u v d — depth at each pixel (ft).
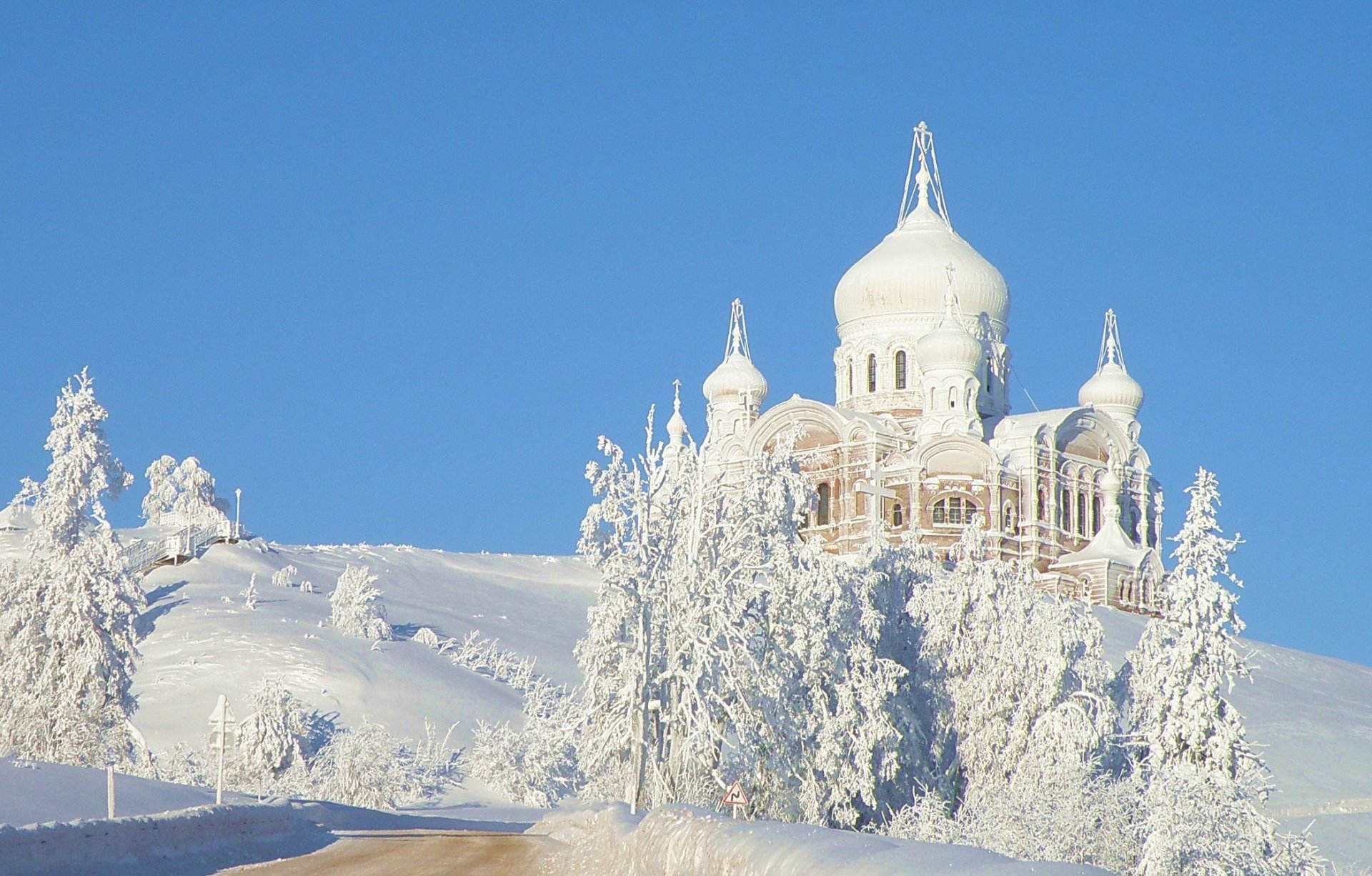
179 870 204.64
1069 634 412.36
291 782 499.10
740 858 143.23
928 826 336.49
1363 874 432.25
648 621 386.32
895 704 407.44
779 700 382.01
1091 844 320.70
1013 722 409.90
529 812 475.72
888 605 440.45
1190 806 303.27
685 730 385.91
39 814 274.36
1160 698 391.86
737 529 401.70
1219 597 389.80
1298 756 616.80
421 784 530.68
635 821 219.82
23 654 483.51
